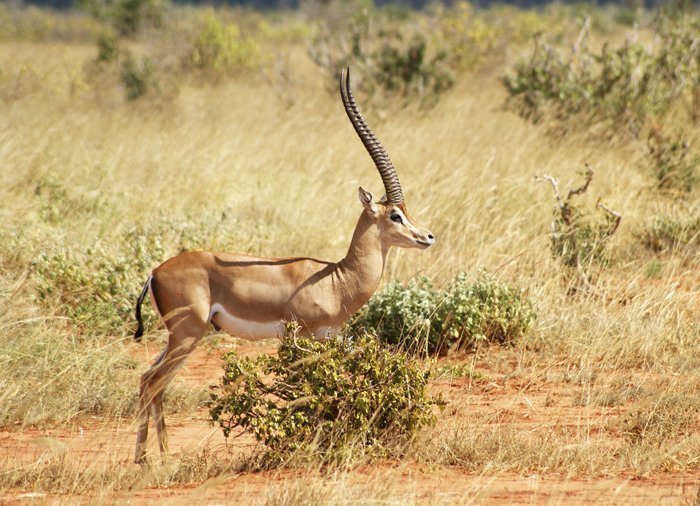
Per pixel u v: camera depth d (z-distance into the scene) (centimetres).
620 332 2273
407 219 1786
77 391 1939
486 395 2009
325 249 2816
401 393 1634
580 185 3297
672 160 3556
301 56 7888
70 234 2700
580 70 4522
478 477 1505
